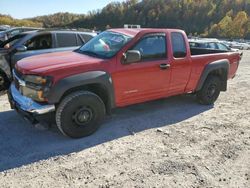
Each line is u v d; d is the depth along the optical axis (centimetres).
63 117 422
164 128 506
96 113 453
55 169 357
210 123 543
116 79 466
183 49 567
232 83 960
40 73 402
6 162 369
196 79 603
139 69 492
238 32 8781
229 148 436
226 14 10350
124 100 493
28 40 724
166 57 534
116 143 437
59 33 770
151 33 510
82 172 353
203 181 345
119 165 372
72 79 415
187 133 488
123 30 534
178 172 362
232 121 560
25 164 366
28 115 430
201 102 656
